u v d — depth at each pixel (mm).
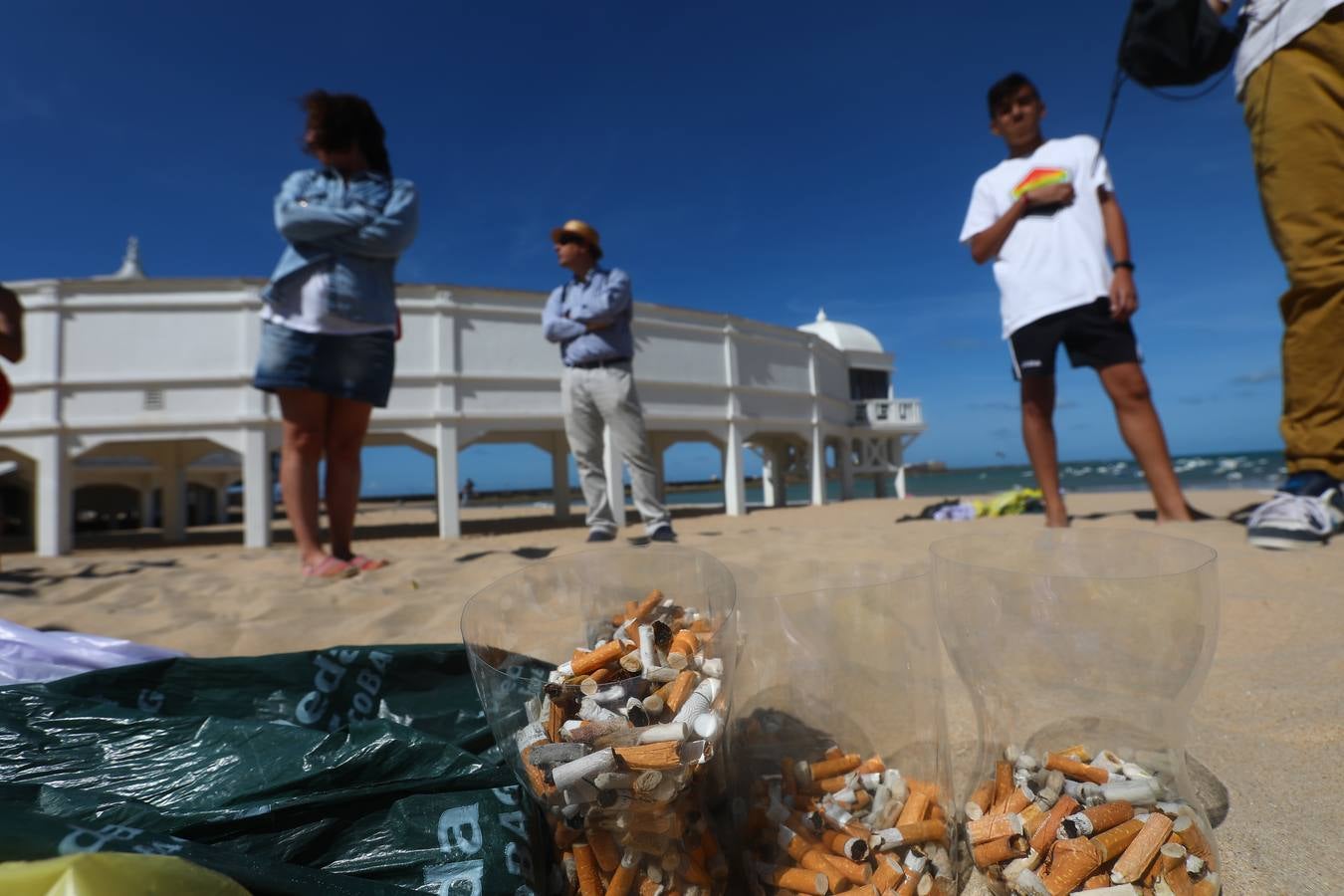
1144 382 4023
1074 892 844
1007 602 1000
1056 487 4203
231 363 7121
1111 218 3965
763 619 1062
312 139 3535
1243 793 1214
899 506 9453
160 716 1133
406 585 3303
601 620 1127
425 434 7652
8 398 3047
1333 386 3191
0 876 586
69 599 3330
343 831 939
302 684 1322
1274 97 3072
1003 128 4281
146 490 13195
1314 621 2115
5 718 1044
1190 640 928
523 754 852
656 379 9273
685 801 865
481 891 867
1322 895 946
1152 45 3477
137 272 13750
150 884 607
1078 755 969
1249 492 7965
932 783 979
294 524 3725
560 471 10594
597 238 4785
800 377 11719
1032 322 4047
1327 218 3033
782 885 909
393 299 3730
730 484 10055
